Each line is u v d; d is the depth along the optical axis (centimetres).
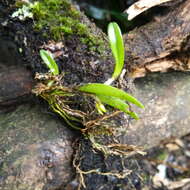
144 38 26
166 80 27
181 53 26
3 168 23
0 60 38
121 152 25
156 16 27
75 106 24
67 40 25
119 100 22
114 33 23
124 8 34
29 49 26
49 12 26
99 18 36
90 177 27
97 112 24
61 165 24
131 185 32
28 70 27
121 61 23
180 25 25
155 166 38
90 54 25
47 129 25
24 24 26
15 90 27
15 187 23
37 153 24
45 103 26
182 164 40
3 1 26
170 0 26
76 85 24
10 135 25
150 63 26
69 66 25
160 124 27
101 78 24
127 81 25
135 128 26
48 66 23
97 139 24
